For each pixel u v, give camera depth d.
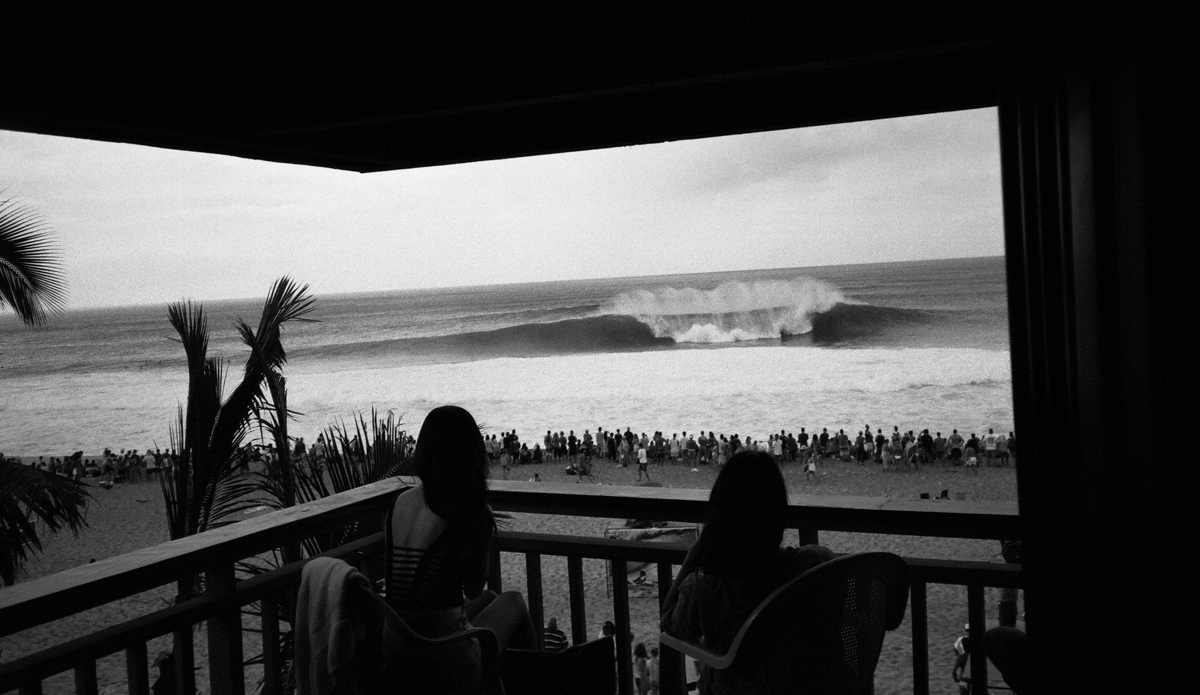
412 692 2.16
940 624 9.84
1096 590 1.63
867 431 42.16
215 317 112.62
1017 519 2.14
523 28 2.48
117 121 2.58
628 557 2.71
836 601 1.79
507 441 45.75
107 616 18.64
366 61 2.66
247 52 2.75
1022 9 1.68
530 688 2.37
